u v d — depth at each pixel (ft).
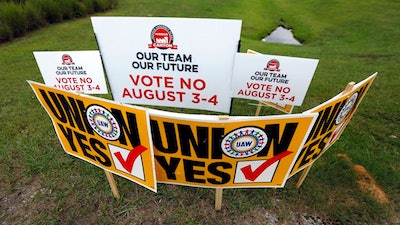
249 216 8.70
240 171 6.86
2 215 8.65
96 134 7.07
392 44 28.09
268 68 9.03
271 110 14.47
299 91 9.32
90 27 30.04
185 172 7.14
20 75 17.75
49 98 7.08
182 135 6.19
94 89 9.34
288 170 6.79
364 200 9.15
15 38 26.43
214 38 8.65
